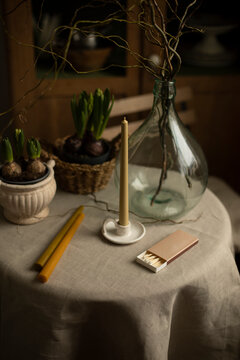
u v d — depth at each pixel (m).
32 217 1.01
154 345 0.88
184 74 1.78
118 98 1.76
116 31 1.65
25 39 1.56
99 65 1.69
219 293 0.94
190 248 0.95
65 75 1.66
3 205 0.98
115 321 0.86
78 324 0.87
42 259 0.89
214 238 0.99
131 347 0.89
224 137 1.99
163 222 1.03
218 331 0.98
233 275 0.97
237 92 1.86
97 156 1.10
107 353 0.92
